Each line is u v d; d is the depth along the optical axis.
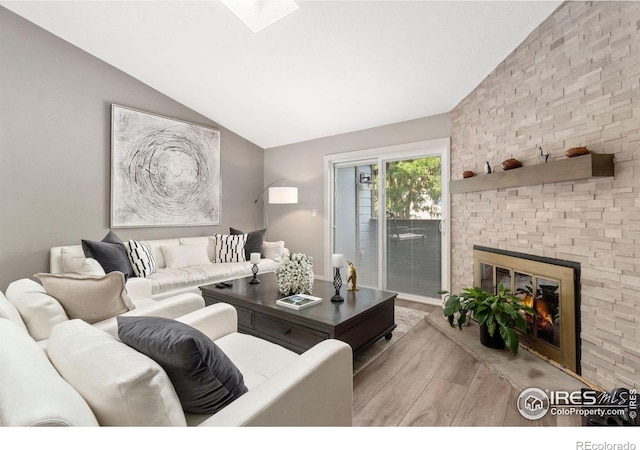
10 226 2.94
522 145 2.41
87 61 3.38
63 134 3.24
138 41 3.12
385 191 4.12
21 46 2.97
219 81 3.63
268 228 5.39
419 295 3.84
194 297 1.97
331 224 4.66
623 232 1.68
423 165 3.78
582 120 1.90
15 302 1.51
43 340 1.41
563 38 2.03
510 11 2.13
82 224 3.38
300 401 0.97
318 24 2.53
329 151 4.60
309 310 2.16
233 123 4.65
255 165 5.29
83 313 1.57
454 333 2.66
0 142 2.87
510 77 2.54
